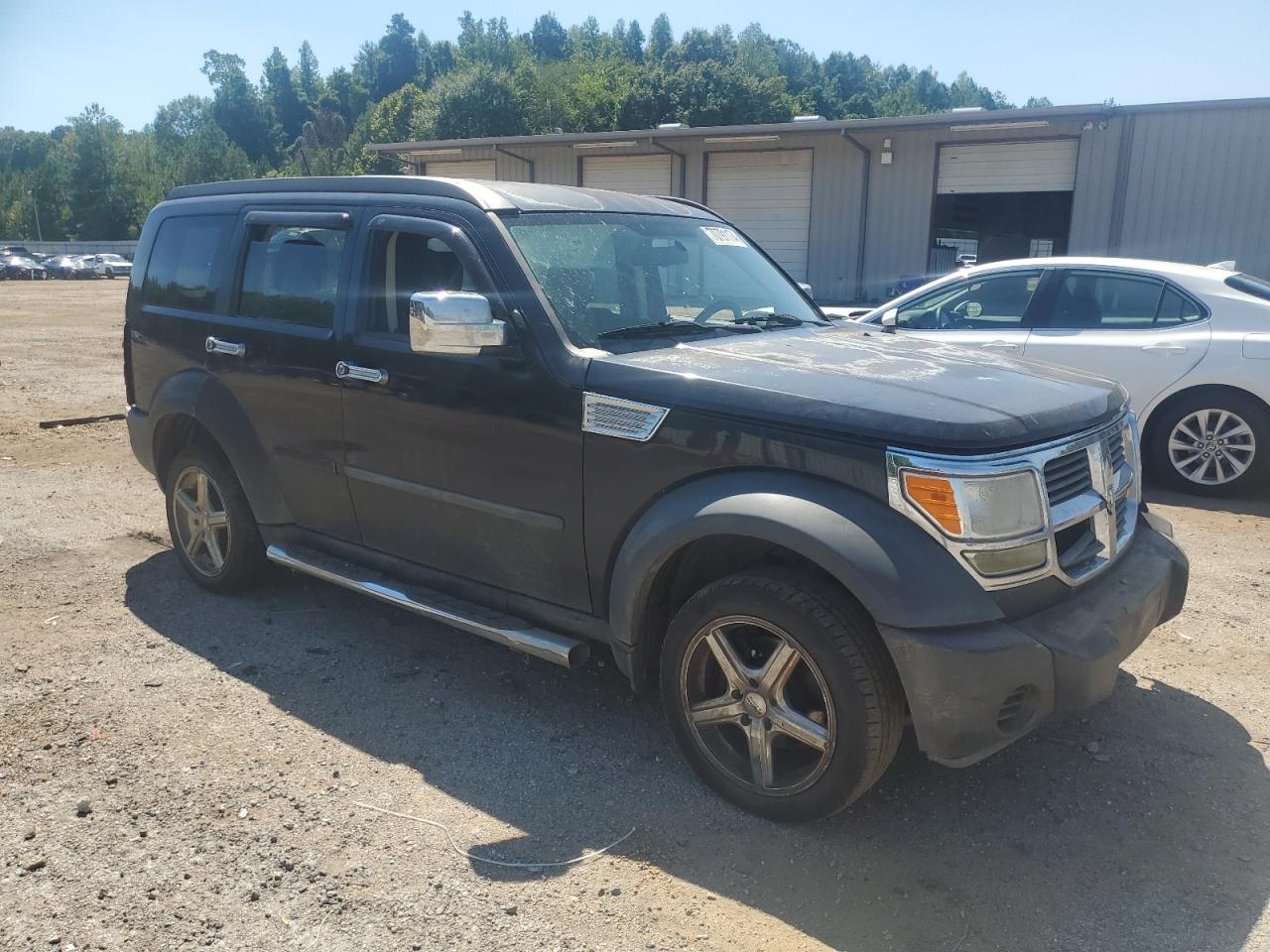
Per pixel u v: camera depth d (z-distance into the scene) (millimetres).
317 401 4254
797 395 3041
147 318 5172
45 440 8977
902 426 2836
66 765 3404
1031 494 2881
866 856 2982
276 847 2965
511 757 3533
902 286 20219
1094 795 3320
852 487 2887
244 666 4223
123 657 4293
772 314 4375
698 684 3275
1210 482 7102
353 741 3621
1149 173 17609
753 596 3021
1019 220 22625
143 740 3582
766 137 20469
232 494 4777
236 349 4586
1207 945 2602
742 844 3033
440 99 65688
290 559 4477
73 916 2650
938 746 2789
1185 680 4180
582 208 4109
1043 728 3768
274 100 149250
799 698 3096
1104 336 7246
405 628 4699
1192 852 3012
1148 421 7250
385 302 4051
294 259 4449
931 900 2779
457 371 3711
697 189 22203
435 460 3848
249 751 3529
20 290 40875
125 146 114500
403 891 2781
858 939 2619
